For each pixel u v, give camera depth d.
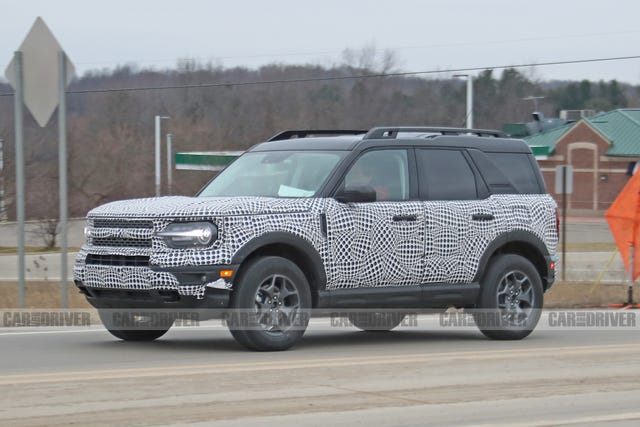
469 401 9.90
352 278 13.32
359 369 11.61
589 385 10.92
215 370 11.29
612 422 9.09
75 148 63.78
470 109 54.41
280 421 8.83
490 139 15.24
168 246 12.31
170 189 53.84
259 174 14.01
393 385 10.66
